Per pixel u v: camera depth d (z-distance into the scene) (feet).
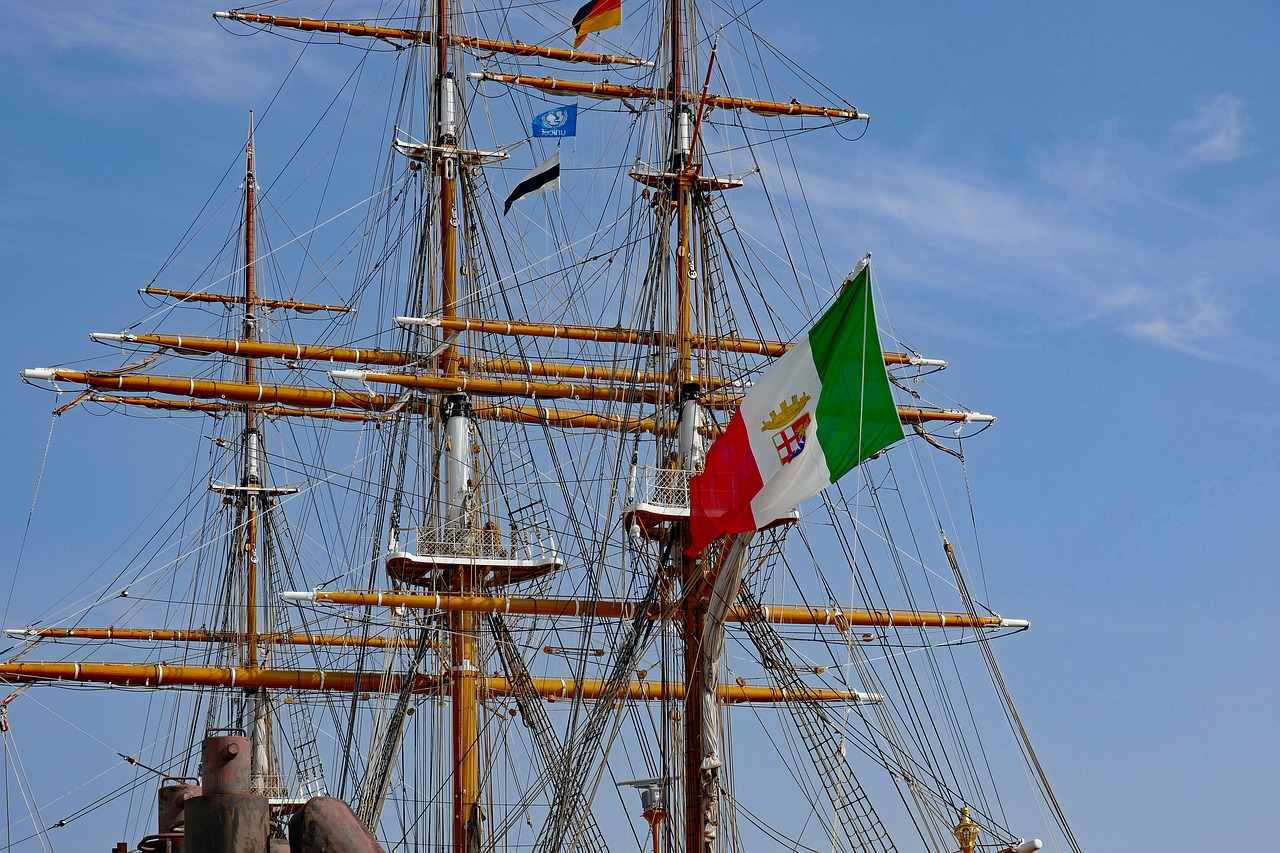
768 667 157.79
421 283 206.80
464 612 192.75
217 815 76.28
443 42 214.48
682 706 161.27
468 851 178.81
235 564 245.04
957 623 209.87
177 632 244.22
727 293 173.88
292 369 204.74
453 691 190.39
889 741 154.81
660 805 159.94
